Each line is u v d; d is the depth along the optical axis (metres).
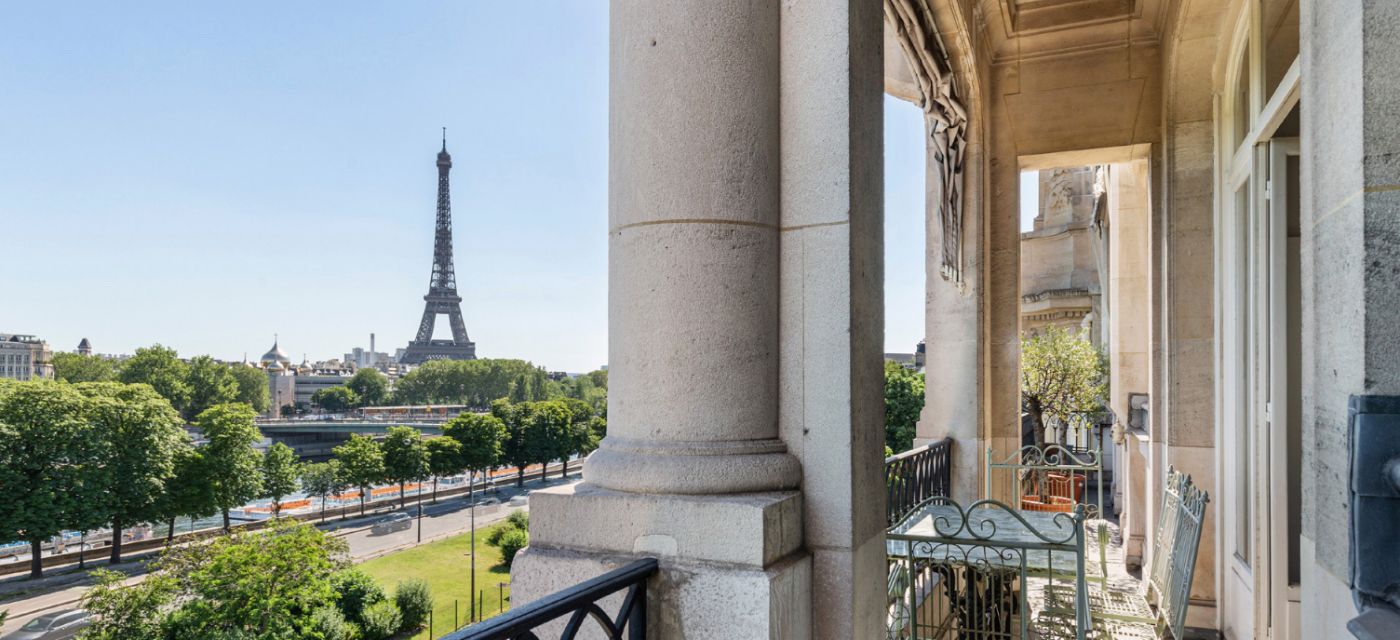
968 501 7.30
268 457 66.00
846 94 2.45
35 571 47.19
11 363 129.88
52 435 48.34
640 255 2.41
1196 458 6.64
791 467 2.40
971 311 7.54
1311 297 2.19
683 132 2.39
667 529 2.22
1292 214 4.72
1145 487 8.45
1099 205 15.12
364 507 75.75
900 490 5.41
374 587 36.50
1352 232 1.89
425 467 78.25
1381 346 1.80
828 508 2.40
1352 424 1.84
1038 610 5.57
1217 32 6.41
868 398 2.56
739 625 2.08
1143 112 7.69
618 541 2.29
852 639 2.34
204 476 57.12
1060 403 14.37
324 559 34.12
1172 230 6.82
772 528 2.17
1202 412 6.65
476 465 85.69
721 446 2.34
